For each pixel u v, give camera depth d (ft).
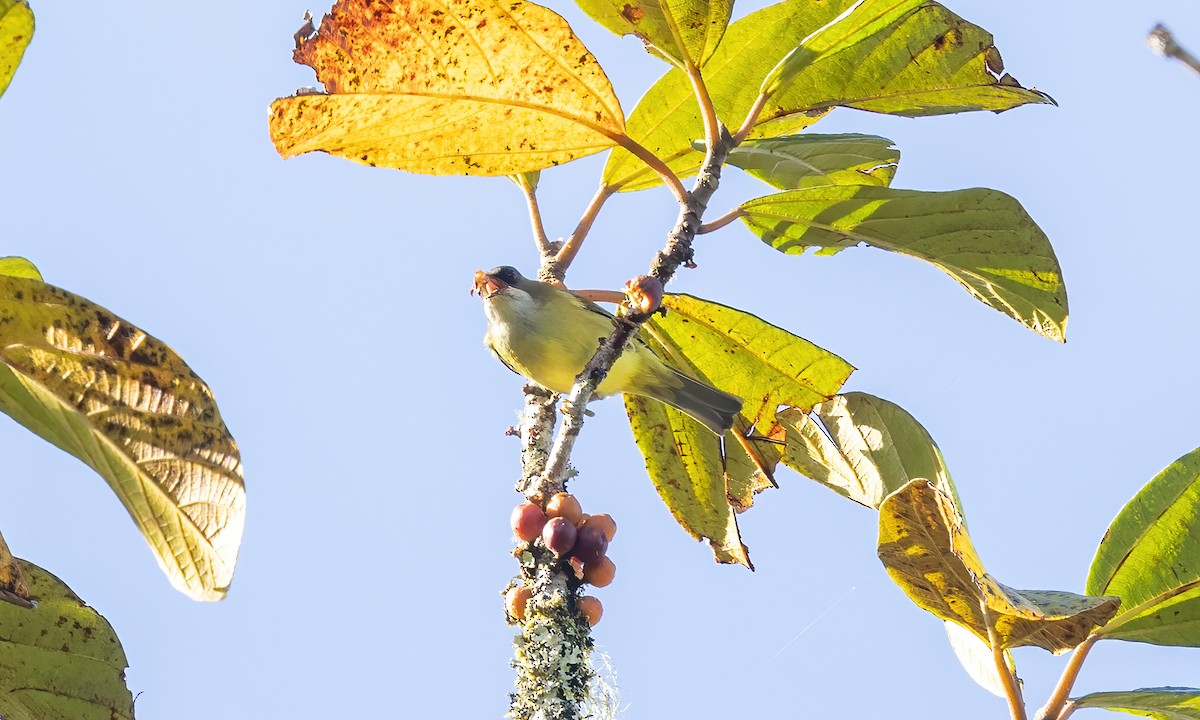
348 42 21.02
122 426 16.98
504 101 22.11
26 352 16.58
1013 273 22.13
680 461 26.37
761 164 24.93
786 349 25.04
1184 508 18.38
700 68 21.95
